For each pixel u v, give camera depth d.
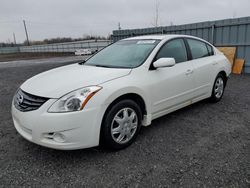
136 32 12.98
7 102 5.79
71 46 46.28
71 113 2.72
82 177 2.64
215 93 5.17
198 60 4.57
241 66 9.28
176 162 2.89
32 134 2.84
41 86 3.05
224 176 2.59
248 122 4.15
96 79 3.07
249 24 8.88
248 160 2.91
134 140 3.43
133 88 3.23
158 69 3.69
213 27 9.91
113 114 3.05
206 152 3.12
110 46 4.56
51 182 2.56
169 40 4.11
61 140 2.77
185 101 4.27
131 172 2.71
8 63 20.52
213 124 4.08
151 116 3.63
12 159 3.04
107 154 3.12
